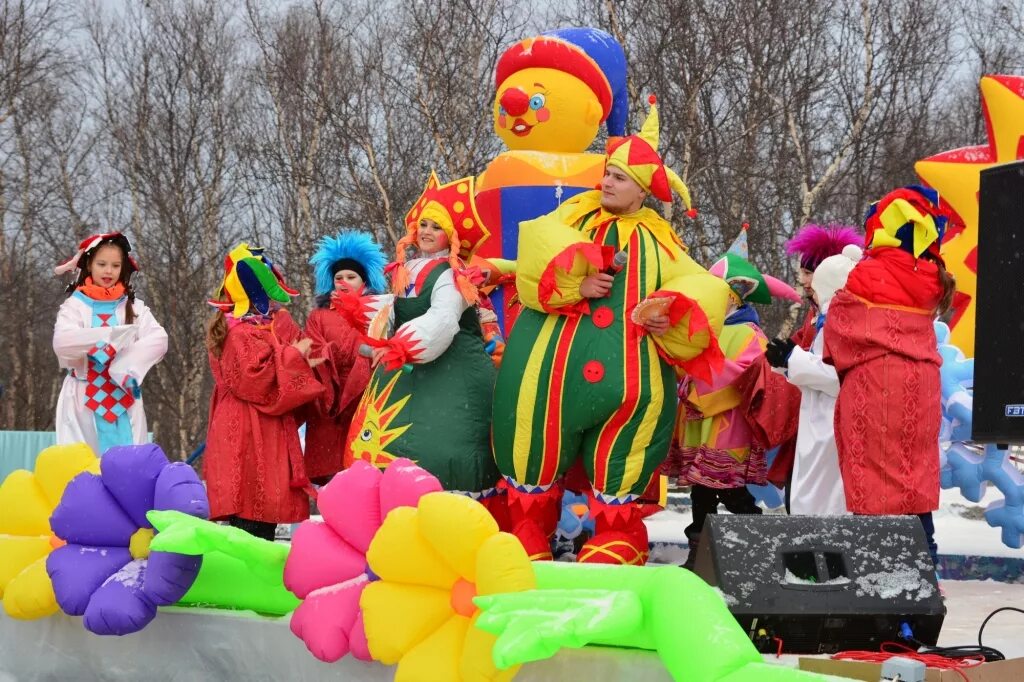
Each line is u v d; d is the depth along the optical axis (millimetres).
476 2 18062
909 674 3461
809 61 18672
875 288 5664
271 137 23359
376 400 5535
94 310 7031
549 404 5102
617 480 5066
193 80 24844
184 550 4582
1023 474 7305
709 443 6684
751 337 6680
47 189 27406
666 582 3812
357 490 4520
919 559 4113
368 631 4238
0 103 26922
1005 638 4957
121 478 5055
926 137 20719
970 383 7332
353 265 7062
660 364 5094
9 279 27281
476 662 3963
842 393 5758
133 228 25531
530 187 6922
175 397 23750
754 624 3945
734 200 18219
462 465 5344
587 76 7078
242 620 4875
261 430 6445
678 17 15992
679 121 16359
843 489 6129
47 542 5348
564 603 3654
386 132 20750
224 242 24984
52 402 29969
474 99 18062
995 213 3971
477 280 5551
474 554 4012
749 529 4102
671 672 3633
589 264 5086
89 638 5219
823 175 19297
